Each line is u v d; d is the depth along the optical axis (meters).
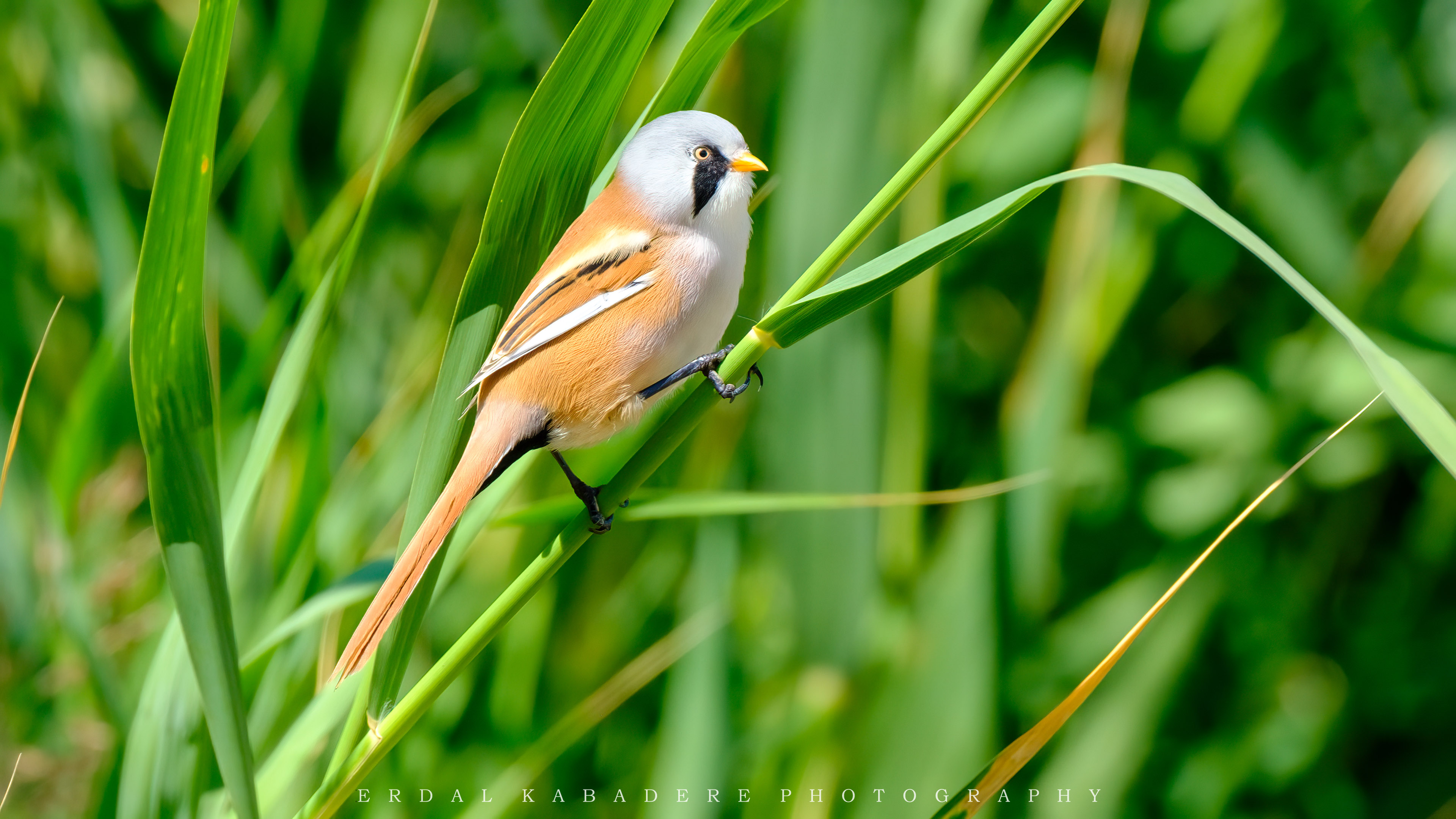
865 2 5.11
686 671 5.14
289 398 5.03
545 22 5.19
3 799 5.07
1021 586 5.16
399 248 5.24
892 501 5.04
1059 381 5.16
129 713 5.08
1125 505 5.21
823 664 5.14
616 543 5.20
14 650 5.10
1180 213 5.21
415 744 5.16
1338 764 5.21
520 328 5.02
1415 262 5.20
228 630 4.97
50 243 5.19
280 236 5.18
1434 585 5.22
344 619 5.11
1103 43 5.17
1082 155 5.16
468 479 5.00
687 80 5.02
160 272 4.96
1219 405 5.21
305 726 5.02
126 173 5.20
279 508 5.09
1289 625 5.21
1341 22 5.20
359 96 5.22
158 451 4.96
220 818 5.02
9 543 5.10
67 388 5.18
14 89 5.18
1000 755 4.98
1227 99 5.20
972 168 5.22
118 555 5.13
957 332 5.24
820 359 5.12
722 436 5.16
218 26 4.95
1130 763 5.18
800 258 5.11
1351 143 5.21
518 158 5.00
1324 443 4.97
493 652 5.18
